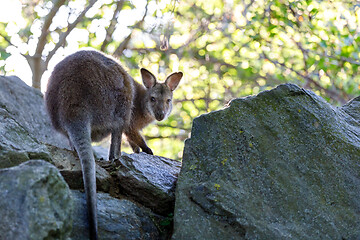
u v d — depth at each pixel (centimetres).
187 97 1730
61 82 759
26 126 946
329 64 1545
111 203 643
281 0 1560
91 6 1625
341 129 710
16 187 507
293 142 678
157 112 1068
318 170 654
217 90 1747
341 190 638
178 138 1712
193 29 1762
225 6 1750
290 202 622
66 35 1603
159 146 1709
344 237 590
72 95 746
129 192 682
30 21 1581
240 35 1697
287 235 586
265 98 716
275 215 609
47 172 521
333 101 1566
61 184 531
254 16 1594
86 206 612
